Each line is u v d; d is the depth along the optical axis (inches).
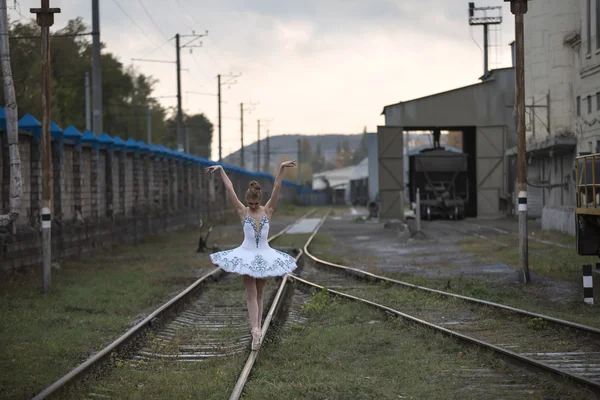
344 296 535.5
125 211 1156.5
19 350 358.9
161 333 422.6
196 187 1888.5
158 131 3120.1
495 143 1795.0
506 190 1806.1
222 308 531.2
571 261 749.3
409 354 339.6
